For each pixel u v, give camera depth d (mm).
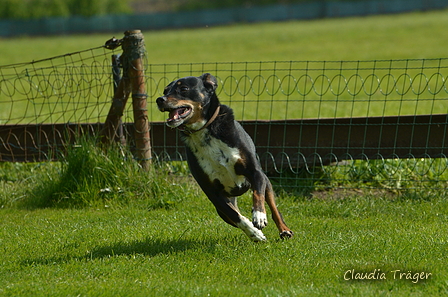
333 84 25828
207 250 7680
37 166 12102
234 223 7875
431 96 21594
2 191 11344
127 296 5930
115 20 96625
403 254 7109
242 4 112000
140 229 8977
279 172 11094
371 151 10969
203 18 97375
